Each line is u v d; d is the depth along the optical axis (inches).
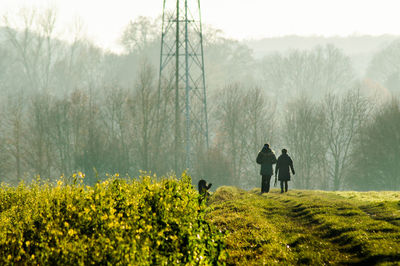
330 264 1430.9
